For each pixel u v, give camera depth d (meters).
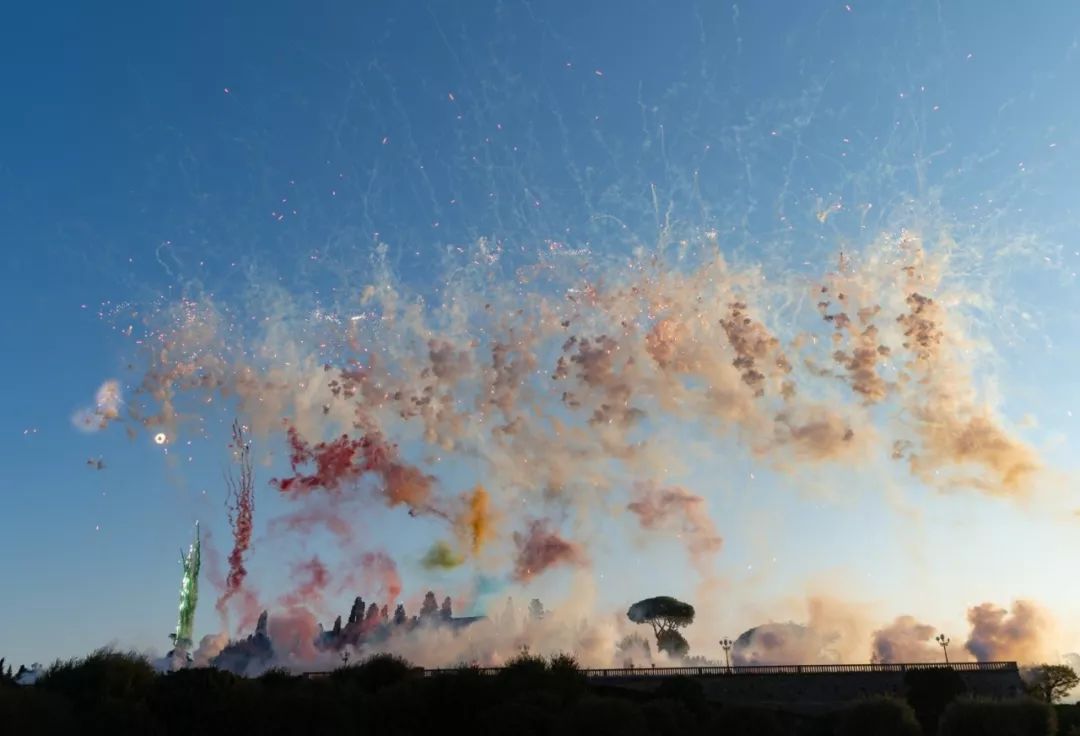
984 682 121.75
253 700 82.75
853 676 120.50
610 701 79.31
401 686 89.31
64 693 77.19
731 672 121.00
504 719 78.81
